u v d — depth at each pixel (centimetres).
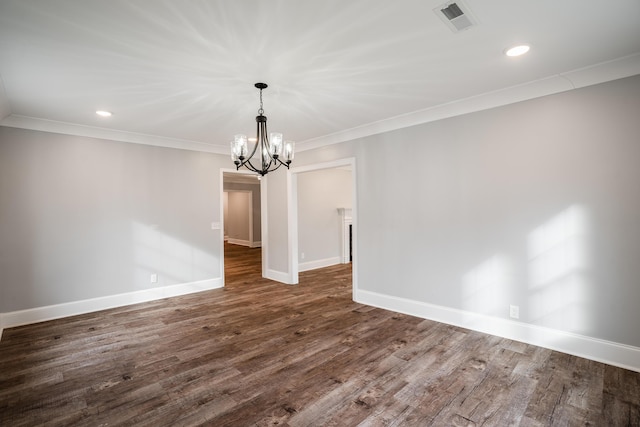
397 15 181
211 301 452
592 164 260
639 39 211
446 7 174
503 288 310
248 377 244
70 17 176
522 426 187
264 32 196
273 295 482
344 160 452
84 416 199
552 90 276
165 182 475
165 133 441
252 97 303
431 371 249
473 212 328
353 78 266
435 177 356
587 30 200
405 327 342
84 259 405
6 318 352
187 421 194
